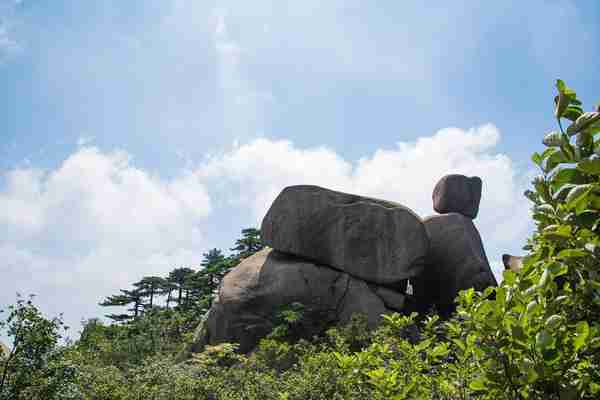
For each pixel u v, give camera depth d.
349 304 22.22
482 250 27.86
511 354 2.47
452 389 4.04
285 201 24.91
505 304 2.50
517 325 2.35
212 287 41.94
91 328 30.78
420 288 26.88
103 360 24.20
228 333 22.45
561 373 2.33
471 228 27.94
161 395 12.70
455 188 29.69
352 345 18.36
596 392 2.29
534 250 2.72
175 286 48.91
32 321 9.38
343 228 23.89
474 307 2.92
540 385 2.41
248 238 40.47
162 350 27.34
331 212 24.22
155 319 31.62
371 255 23.50
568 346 2.29
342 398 6.68
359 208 24.11
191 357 23.69
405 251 23.42
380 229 23.75
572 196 2.19
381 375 4.54
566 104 2.36
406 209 24.39
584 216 2.29
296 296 22.19
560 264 2.30
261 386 11.09
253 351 21.27
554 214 2.45
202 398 12.45
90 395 12.48
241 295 22.69
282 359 19.33
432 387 4.38
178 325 32.41
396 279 23.20
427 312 25.16
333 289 22.66
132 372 14.39
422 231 23.83
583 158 2.32
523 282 2.47
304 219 24.28
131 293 48.91
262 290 22.55
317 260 23.97
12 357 9.30
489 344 2.54
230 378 13.25
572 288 2.46
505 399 2.53
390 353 5.41
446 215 27.84
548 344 2.21
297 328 21.27
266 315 22.16
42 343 9.38
